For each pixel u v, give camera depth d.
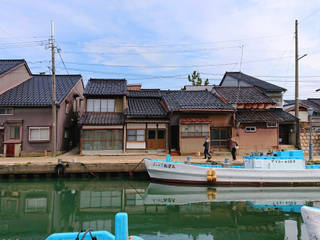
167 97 22.67
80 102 27.44
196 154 19.16
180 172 13.50
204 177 13.30
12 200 11.20
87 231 4.29
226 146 20.52
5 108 18.83
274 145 20.47
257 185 13.18
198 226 8.33
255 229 8.02
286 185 13.11
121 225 3.97
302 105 24.23
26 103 18.61
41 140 18.84
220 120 20.38
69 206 10.48
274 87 24.11
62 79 24.67
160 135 20.14
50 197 11.67
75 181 14.52
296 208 10.07
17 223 8.58
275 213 9.47
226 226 8.31
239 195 11.95
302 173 13.13
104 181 14.59
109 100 20.98
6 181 14.40
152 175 14.21
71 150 22.34
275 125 20.61
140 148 19.77
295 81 19.94
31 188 13.17
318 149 20.64
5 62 22.95
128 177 15.17
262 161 13.25
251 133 20.42
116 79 23.84
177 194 12.12
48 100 19.30
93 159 16.80
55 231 7.85
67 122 22.05
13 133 18.91
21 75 22.86
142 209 10.09
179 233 7.77
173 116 20.05
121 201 11.15
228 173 13.23
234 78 29.73
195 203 10.79
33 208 10.20
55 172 14.84
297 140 20.48
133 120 19.58
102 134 19.50
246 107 21.28
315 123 23.19
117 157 17.94
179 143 19.38
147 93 25.47
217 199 11.31
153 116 20.03
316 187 13.04
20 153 18.50
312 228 4.69
